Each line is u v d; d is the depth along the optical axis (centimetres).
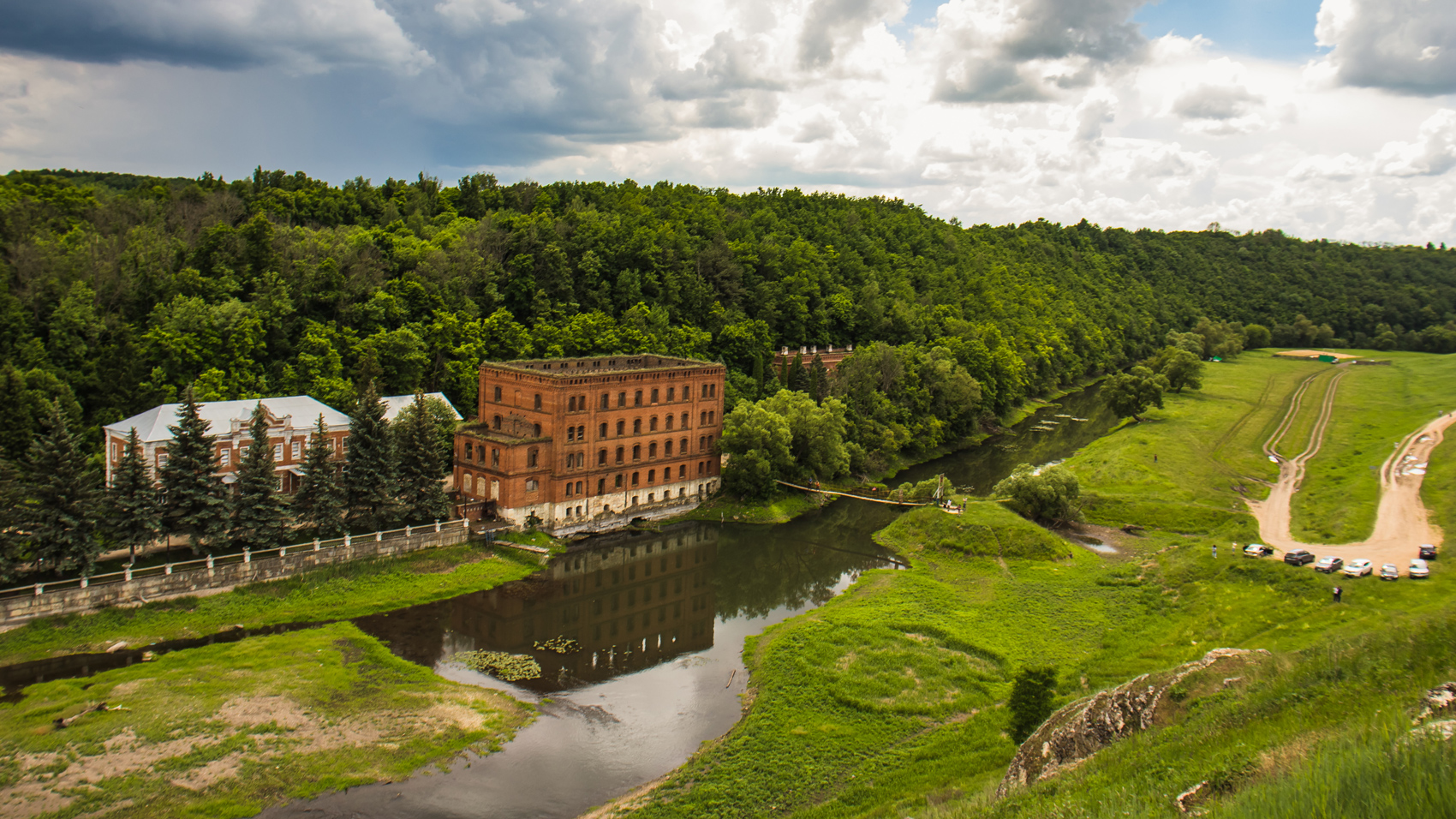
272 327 11331
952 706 5716
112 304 11375
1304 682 3203
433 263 13912
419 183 19862
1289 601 7062
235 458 8719
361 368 11075
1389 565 7331
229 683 5712
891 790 4453
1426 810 1758
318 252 13412
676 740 5366
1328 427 16212
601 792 4762
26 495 6331
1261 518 10288
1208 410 18088
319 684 5791
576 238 16462
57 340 10075
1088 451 14500
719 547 9688
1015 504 10381
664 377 10550
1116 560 9094
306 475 7812
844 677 6128
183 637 6425
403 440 8688
